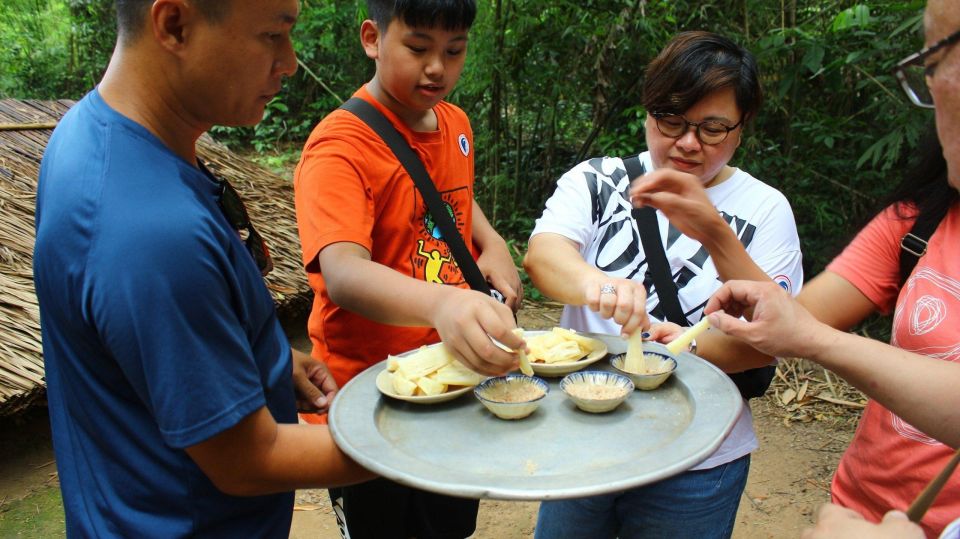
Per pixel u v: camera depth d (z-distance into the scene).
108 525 1.07
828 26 4.07
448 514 1.94
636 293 1.45
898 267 1.33
